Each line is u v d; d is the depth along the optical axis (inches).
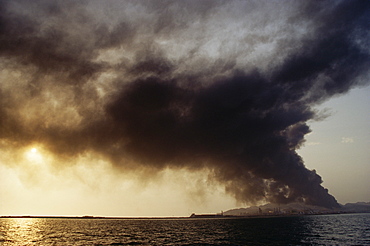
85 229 7613.2
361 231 5388.8
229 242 4033.0
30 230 6998.0
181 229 7504.9
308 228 6560.0
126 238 4854.8
